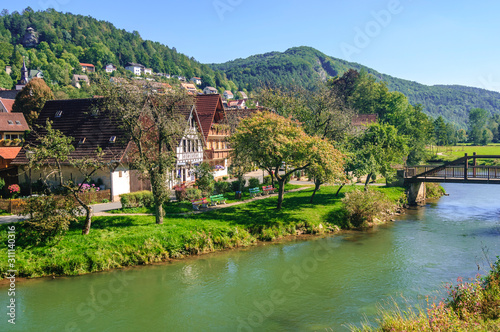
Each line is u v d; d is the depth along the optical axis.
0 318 16.47
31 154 23.28
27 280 20.31
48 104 43.03
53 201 22.83
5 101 84.31
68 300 18.25
